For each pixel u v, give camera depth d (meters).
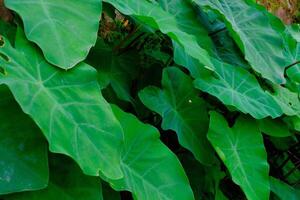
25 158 1.16
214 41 2.01
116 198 1.40
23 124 1.20
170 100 1.68
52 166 1.25
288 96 1.99
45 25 1.29
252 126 1.74
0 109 1.20
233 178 1.57
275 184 1.83
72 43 1.31
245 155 1.67
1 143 1.17
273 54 1.95
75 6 1.37
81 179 1.26
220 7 1.95
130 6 1.59
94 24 1.37
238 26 1.96
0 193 1.11
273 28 2.11
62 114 1.22
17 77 1.19
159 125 1.79
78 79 1.31
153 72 1.88
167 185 1.40
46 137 1.13
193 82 1.70
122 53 1.88
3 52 1.21
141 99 1.62
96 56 1.63
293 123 1.86
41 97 1.20
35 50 1.27
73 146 1.19
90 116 1.26
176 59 1.72
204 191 1.74
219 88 1.73
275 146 2.06
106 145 1.24
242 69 1.86
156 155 1.43
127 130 1.43
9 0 1.28
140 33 1.97
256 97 1.79
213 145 1.61
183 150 1.79
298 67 2.15
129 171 1.38
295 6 3.30
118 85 1.73
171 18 1.68
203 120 1.70
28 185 1.14
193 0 1.83
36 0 1.32
